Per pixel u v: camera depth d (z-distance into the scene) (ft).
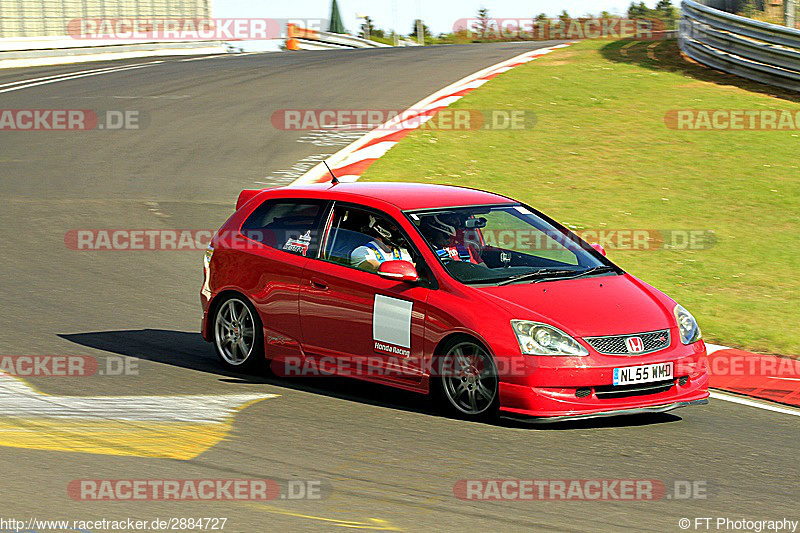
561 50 267.59
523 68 227.81
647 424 63.77
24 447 53.83
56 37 329.31
